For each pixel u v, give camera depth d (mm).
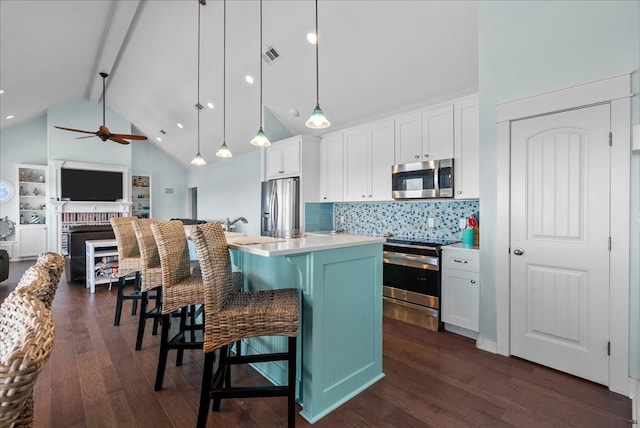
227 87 4961
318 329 1809
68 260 4973
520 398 1965
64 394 1998
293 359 1591
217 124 6117
